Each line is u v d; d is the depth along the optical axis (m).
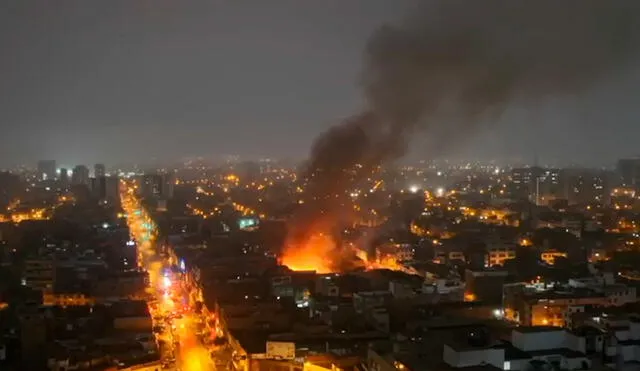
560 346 176.38
